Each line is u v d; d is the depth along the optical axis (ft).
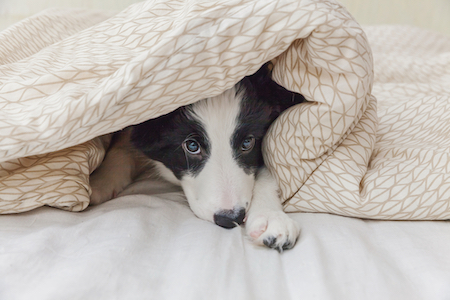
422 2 12.59
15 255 3.07
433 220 4.09
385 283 3.04
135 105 3.58
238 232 4.03
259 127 4.92
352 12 12.88
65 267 3.04
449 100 5.42
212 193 4.50
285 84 4.32
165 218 4.13
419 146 4.79
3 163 3.92
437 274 3.09
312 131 4.18
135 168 5.98
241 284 2.98
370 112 4.81
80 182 4.10
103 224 3.73
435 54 9.00
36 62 4.38
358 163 4.39
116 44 4.51
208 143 4.74
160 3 4.74
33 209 3.97
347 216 4.26
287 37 3.53
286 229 3.76
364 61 3.70
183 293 2.87
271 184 4.86
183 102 3.90
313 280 3.04
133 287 2.93
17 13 11.25
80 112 3.33
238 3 3.57
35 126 3.42
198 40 3.44
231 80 3.80
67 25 7.38
